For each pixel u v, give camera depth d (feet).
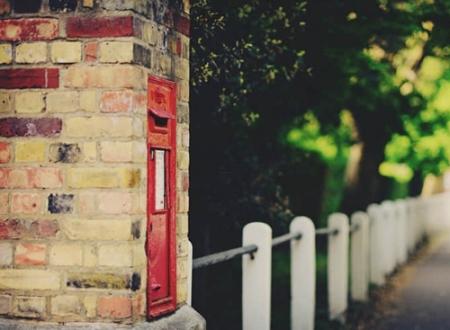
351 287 45.39
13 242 16.88
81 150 16.67
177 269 18.92
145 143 17.08
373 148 69.00
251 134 36.40
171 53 18.53
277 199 36.99
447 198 115.96
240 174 35.53
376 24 36.14
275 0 31.45
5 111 16.92
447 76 48.98
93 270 16.63
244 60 30.58
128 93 16.57
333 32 35.96
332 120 43.88
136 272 16.70
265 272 25.90
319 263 59.31
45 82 16.79
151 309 17.38
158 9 17.78
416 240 83.20
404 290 51.98
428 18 37.14
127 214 16.57
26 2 16.83
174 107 18.56
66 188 16.71
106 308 16.60
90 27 16.65
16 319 16.87
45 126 16.80
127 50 16.57
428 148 61.72
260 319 25.93
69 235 16.70
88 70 16.66
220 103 31.37
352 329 38.01
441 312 43.34
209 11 27.71
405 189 93.61
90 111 16.66
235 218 35.68
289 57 33.35
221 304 39.47
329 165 59.72
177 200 18.94
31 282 16.81
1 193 16.90
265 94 36.32
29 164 16.84
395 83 44.29
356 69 38.17
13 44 16.89
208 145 34.35
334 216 39.88
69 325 16.67
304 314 32.60
